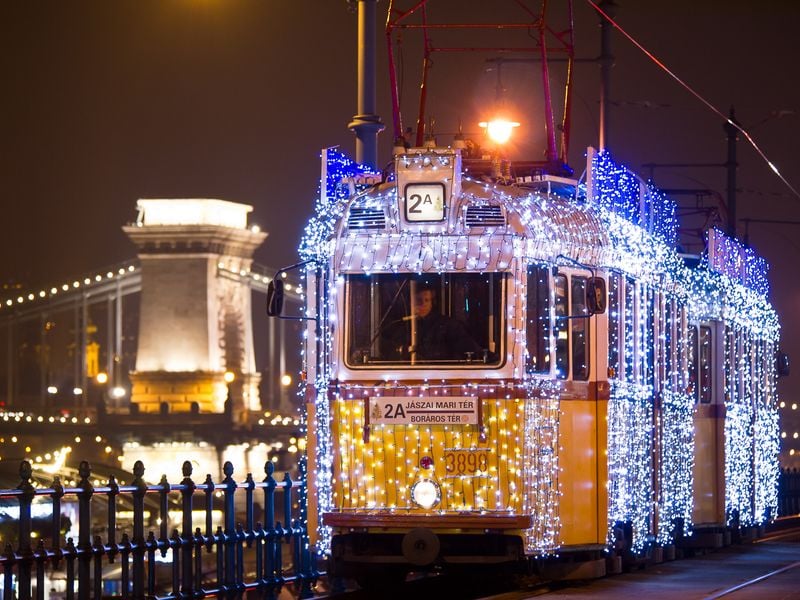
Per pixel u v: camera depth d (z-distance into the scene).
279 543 24.61
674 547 29.22
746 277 36.75
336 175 24.25
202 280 176.50
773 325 41.16
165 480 21.84
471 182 22.72
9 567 18.44
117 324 190.00
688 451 30.16
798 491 54.41
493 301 22.14
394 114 27.12
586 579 23.81
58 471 82.31
